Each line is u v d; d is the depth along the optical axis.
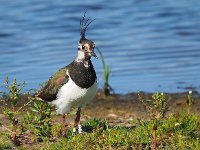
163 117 12.04
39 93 12.04
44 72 18.33
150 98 16.06
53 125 12.62
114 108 15.30
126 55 20.39
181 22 24.42
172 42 21.91
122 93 16.75
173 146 10.88
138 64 19.47
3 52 20.78
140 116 14.25
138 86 17.36
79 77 11.49
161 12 25.77
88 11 25.95
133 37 22.62
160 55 20.34
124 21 24.72
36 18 24.81
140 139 11.18
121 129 11.96
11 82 17.16
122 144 11.08
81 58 11.61
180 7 26.42
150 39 22.30
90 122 12.66
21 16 24.95
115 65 19.33
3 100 11.93
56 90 11.70
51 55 20.28
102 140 11.14
